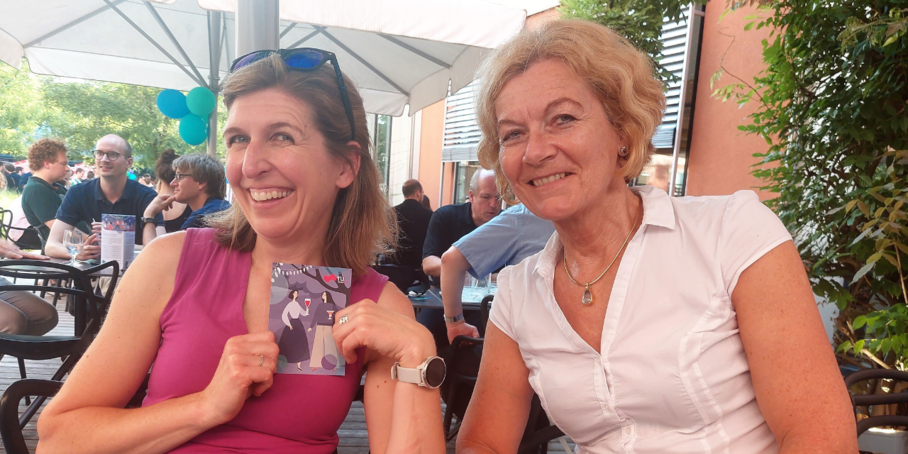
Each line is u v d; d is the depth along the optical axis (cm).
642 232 116
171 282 117
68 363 267
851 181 222
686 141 541
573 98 112
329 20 301
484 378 134
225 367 100
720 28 502
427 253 387
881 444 205
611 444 115
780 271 103
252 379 99
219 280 118
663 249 113
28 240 565
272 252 124
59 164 495
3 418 124
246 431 111
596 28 116
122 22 468
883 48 204
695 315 108
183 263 119
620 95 113
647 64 119
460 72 423
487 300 276
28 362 407
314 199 118
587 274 123
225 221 127
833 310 290
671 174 548
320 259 128
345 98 123
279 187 114
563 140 111
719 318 107
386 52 464
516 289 133
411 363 109
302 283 111
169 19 489
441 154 1102
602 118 114
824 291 226
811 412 96
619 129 117
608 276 119
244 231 124
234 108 115
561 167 112
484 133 129
